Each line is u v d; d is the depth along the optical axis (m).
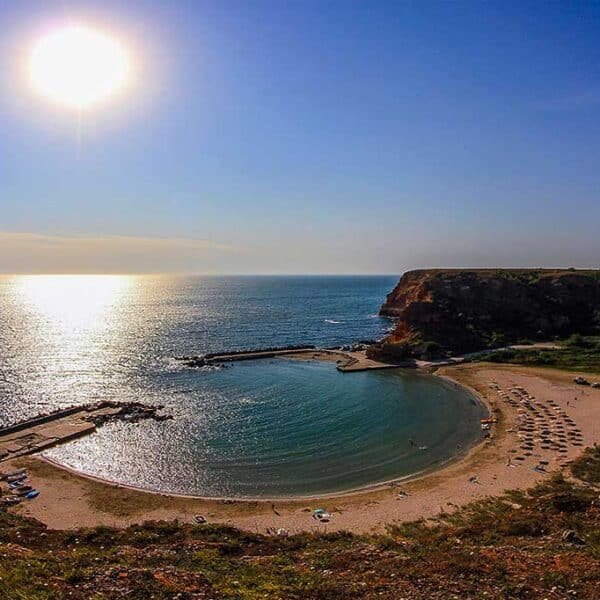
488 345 102.38
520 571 18.95
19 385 77.25
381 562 21.45
